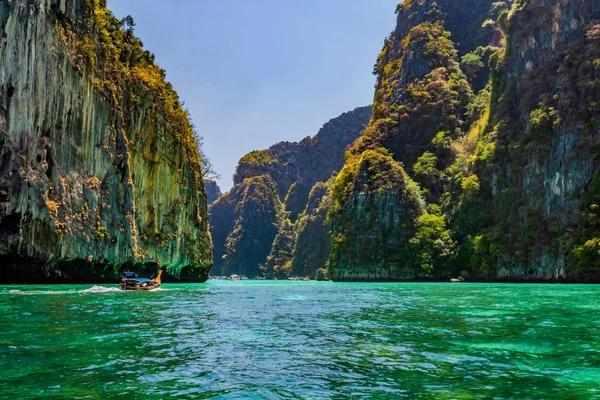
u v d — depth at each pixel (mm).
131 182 60531
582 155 82375
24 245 41812
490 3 170375
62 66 46812
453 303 30500
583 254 73438
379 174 115625
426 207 114000
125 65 66875
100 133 54969
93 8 55125
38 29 42750
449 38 163500
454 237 105250
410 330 17703
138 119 65062
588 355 12992
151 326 18312
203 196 92188
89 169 52625
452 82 138375
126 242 58531
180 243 76812
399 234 108938
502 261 90250
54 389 9508
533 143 91688
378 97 160000
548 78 94875
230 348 14000
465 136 129000
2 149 39219
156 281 47344
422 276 102375
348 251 113188
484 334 16578
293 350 13758
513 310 25219
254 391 9586
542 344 14602
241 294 44531
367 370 11352
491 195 103625
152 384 10008
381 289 56469
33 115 42281
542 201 87250
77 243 48906
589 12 93500
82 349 13344
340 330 17750
